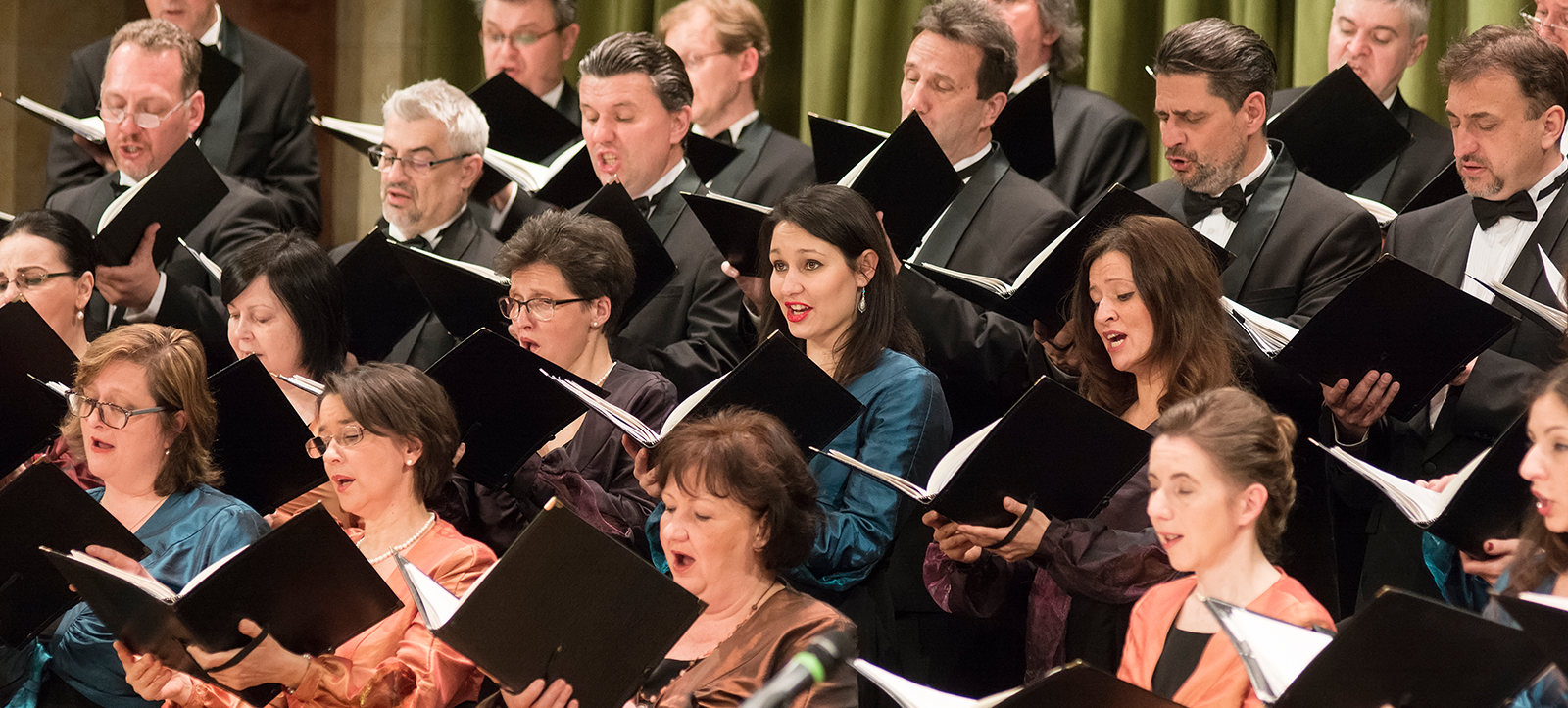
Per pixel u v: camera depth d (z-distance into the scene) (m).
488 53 16.42
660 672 7.12
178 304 12.38
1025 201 11.44
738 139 14.73
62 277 11.60
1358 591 9.85
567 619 6.56
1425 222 10.35
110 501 8.87
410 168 12.77
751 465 7.00
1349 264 10.22
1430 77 14.30
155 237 12.11
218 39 16.05
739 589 7.11
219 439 9.34
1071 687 5.48
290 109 16.30
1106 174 13.84
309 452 8.23
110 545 8.02
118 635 7.39
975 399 11.04
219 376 9.13
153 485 8.84
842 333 9.33
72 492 7.86
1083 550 7.72
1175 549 6.63
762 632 6.96
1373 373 8.62
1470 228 10.02
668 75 12.88
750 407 8.22
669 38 14.79
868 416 9.05
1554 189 9.66
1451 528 7.30
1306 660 5.77
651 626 6.59
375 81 20.30
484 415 8.84
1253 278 10.38
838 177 12.16
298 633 7.16
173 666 7.30
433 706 7.59
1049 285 9.27
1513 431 7.05
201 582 6.80
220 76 15.17
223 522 8.66
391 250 11.28
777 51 18.05
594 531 6.51
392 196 12.85
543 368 8.62
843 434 9.02
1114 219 9.11
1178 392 8.36
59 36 19.16
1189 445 6.61
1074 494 7.83
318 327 10.74
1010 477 7.73
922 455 8.95
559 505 6.47
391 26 20.20
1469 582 8.43
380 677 7.50
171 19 15.79
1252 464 6.55
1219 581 6.61
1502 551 7.31
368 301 11.48
